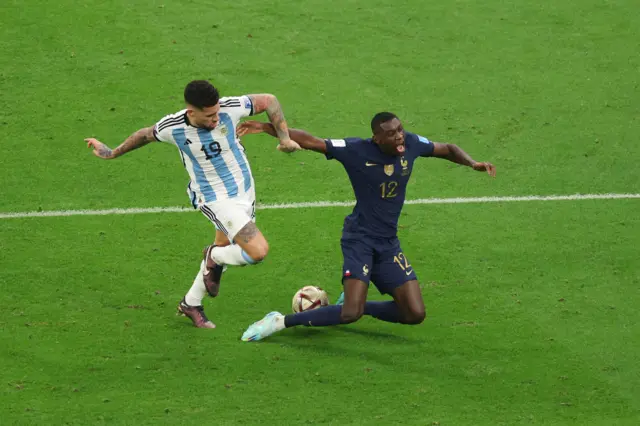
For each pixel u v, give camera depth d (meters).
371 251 24.41
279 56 42.19
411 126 37.72
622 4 47.06
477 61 42.34
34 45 42.16
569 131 37.62
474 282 28.19
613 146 36.62
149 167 34.84
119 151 24.08
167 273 28.33
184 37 43.22
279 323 24.80
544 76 41.41
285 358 24.06
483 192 33.69
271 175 34.56
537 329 25.69
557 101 39.66
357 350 24.59
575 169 35.19
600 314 26.45
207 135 23.41
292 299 26.84
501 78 41.19
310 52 42.59
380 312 25.00
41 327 25.14
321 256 29.62
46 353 23.91
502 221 31.80
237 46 42.75
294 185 34.00
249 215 24.48
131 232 30.66
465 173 34.94
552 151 36.31
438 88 40.38
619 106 39.38
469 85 40.66
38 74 40.31
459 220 31.83
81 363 23.52
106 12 44.81
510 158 35.84
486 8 46.50
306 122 37.69
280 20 44.88
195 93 22.36
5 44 42.12
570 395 22.67
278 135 23.91
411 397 22.44
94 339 24.66
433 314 26.47
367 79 40.84
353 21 45.03
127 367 23.41
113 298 26.84
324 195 33.41
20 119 37.44
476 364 23.97
